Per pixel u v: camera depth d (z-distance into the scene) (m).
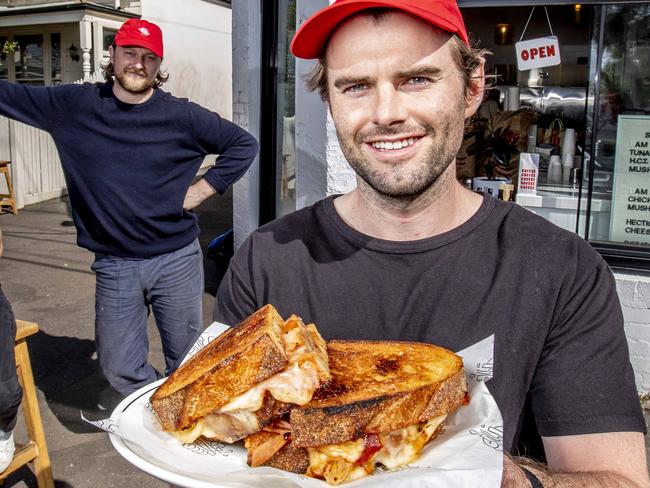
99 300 3.62
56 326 5.60
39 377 4.61
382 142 1.24
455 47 1.22
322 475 1.05
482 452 1.03
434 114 1.21
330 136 4.44
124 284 3.56
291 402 1.07
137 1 14.88
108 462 3.55
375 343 1.26
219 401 1.09
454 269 1.36
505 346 1.30
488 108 4.87
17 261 7.71
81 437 3.81
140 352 3.71
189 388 1.12
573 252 1.35
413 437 1.08
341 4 1.16
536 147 4.72
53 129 3.45
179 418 1.13
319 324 1.42
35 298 6.38
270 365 1.07
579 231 4.28
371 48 1.19
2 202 10.50
